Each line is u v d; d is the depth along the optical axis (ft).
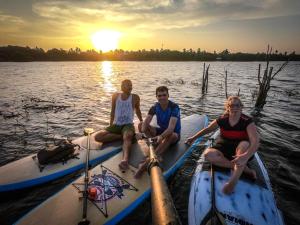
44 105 38.45
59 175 14.98
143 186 13.23
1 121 28.91
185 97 48.44
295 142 22.82
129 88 17.62
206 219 10.30
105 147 17.98
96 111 35.24
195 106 40.01
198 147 21.40
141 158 15.93
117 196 12.42
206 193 11.71
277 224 10.30
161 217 5.47
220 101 44.32
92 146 18.11
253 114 34.47
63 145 16.44
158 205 5.97
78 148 17.75
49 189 14.58
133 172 14.39
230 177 12.30
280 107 39.27
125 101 17.92
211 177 12.57
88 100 44.04
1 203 13.37
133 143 18.25
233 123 12.91
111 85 68.74
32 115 32.04
